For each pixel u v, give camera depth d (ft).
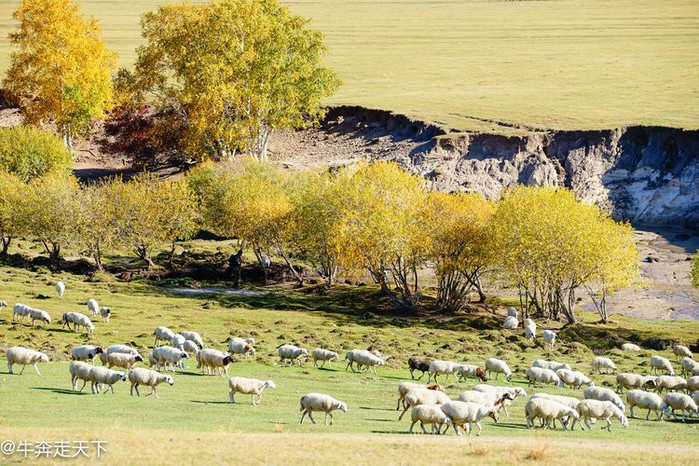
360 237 254.47
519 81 557.74
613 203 389.19
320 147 438.40
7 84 403.13
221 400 124.98
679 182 380.37
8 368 139.95
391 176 271.28
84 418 104.58
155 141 406.82
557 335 225.97
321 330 213.87
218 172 347.56
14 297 229.25
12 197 290.35
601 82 541.75
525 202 251.80
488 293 293.43
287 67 401.90
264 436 94.43
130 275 286.25
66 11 398.62
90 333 190.80
